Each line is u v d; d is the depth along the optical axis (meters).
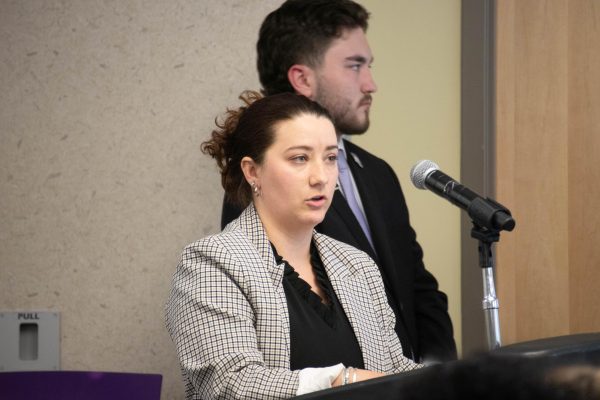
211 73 8.05
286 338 4.51
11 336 8.05
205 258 4.59
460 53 9.05
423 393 1.30
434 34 9.13
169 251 8.05
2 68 8.09
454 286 9.15
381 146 9.25
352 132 6.85
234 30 8.05
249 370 4.17
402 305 6.48
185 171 8.05
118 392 6.00
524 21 8.76
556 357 1.33
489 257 4.24
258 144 4.90
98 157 8.08
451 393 1.28
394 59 9.22
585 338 1.50
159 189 8.05
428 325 6.75
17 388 5.95
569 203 8.76
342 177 6.73
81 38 8.05
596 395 1.31
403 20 9.21
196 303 4.43
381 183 6.86
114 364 8.05
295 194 4.78
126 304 8.07
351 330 4.82
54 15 8.07
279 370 4.15
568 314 8.77
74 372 6.01
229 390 4.14
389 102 9.23
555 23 8.71
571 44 8.70
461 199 4.39
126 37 8.05
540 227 8.77
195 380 4.35
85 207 8.08
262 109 4.96
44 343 8.05
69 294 8.09
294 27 6.80
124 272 8.08
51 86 8.09
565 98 8.74
